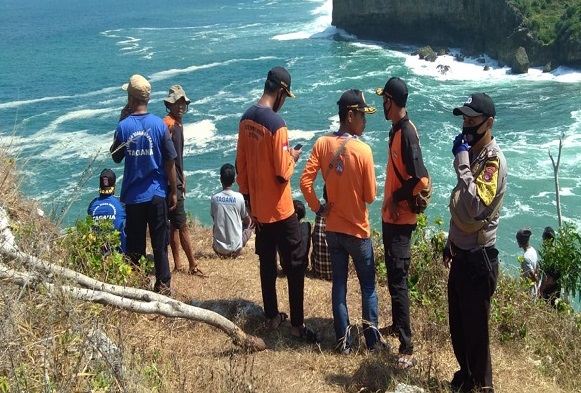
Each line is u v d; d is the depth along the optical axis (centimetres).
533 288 822
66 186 2536
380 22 5722
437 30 5281
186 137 3341
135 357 445
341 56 5269
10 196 627
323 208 563
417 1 5312
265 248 579
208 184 2734
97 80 4897
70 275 488
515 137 3084
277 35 6588
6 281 436
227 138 3306
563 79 4166
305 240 593
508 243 2062
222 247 846
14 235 520
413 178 530
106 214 696
